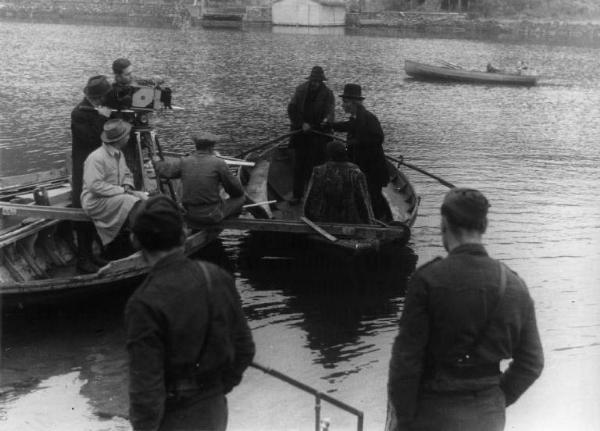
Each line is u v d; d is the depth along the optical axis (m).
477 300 3.27
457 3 93.38
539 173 15.82
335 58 47.03
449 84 35.75
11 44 49.00
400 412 3.36
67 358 6.77
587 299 8.45
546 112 26.81
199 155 8.67
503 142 19.86
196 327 3.21
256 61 42.88
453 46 62.50
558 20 88.69
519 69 36.84
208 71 36.53
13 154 16.23
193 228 8.57
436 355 3.34
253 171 11.97
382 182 10.41
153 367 3.12
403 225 9.09
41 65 35.91
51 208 7.96
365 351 7.20
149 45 52.75
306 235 9.18
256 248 10.23
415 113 25.62
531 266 9.64
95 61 39.03
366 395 6.25
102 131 8.35
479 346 3.31
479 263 3.33
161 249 3.24
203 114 22.89
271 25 86.69
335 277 9.26
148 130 9.04
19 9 86.31
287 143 13.41
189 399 3.28
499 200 13.28
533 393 6.13
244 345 3.45
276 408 5.93
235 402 6.02
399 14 87.31
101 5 88.50
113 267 7.41
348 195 9.34
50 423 5.52
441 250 10.34
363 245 8.62
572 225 11.66
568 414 5.69
